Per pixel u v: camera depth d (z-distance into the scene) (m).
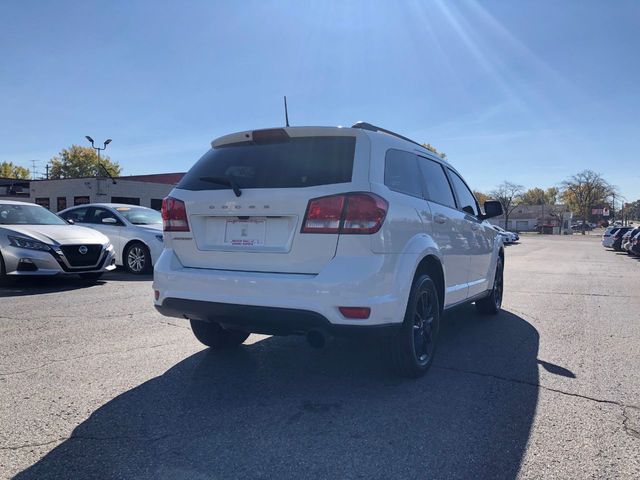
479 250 5.80
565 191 111.56
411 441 3.00
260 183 3.74
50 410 3.43
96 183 35.34
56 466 2.69
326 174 3.61
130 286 9.03
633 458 2.82
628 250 25.39
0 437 3.03
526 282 11.47
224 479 2.58
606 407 3.55
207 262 3.91
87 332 5.55
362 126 4.12
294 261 3.56
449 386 3.95
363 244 3.43
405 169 4.26
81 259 8.93
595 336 5.70
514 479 2.59
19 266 8.43
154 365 4.42
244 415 3.37
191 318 4.04
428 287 4.19
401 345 3.88
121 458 2.78
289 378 4.12
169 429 3.15
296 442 2.98
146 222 11.51
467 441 3.01
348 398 3.69
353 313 3.39
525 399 3.69
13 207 9.65
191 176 4.18
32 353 4.73
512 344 5.30
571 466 2.72
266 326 3.66
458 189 5.63
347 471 2.66
